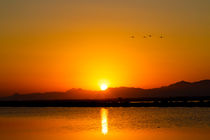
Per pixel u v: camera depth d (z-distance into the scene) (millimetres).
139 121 79062
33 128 67062
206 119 82188
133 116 94812
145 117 90562
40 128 66812
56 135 56719
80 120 83750
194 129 62469
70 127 67688
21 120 86500
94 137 54188
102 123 75188
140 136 54625
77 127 67500
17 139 53844
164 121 78250
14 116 102375
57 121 81938
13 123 78188
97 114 105750
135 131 60375
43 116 100438
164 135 55281
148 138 52719
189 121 77688
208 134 55969
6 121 84000
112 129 63406
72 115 103188
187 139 51656
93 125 71125
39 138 54312
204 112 106625
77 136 55250
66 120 84375
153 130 61312
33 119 89188
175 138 52562
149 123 74062
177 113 103938
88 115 101688
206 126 67250
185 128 64125
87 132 59625
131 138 52906
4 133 60000
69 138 53625
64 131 61438
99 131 60812
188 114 98938
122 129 63219
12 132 61219
